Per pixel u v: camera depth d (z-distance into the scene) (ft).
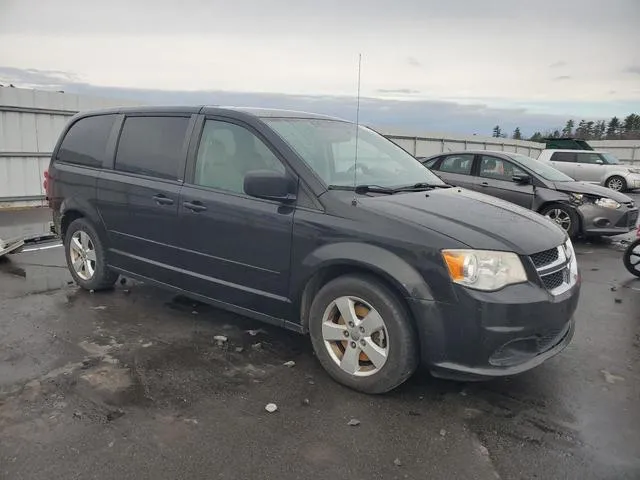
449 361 10.16
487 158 31.91
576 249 27.94
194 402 10.59
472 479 8.43
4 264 21.13
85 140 17.22
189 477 8.32
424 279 10.04
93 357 12.55
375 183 12.84
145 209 14.70
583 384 11.75
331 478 8.39
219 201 12.94
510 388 11.44
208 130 13.82
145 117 15.46
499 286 9.86
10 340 13.43
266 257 12.17
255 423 9.89
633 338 14.67
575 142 71.72
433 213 10.95
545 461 8.91
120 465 8.57
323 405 10.59
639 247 22.08
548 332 10.36
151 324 14.75
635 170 65.16
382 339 10.69
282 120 13.42
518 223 11.27
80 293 17.37
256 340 13.75
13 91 35.04
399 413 10.33
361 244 10.71
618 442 9.50
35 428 9.54
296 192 11.84
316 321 11.55
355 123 15.96
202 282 13.71
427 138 74.79
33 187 37.01
